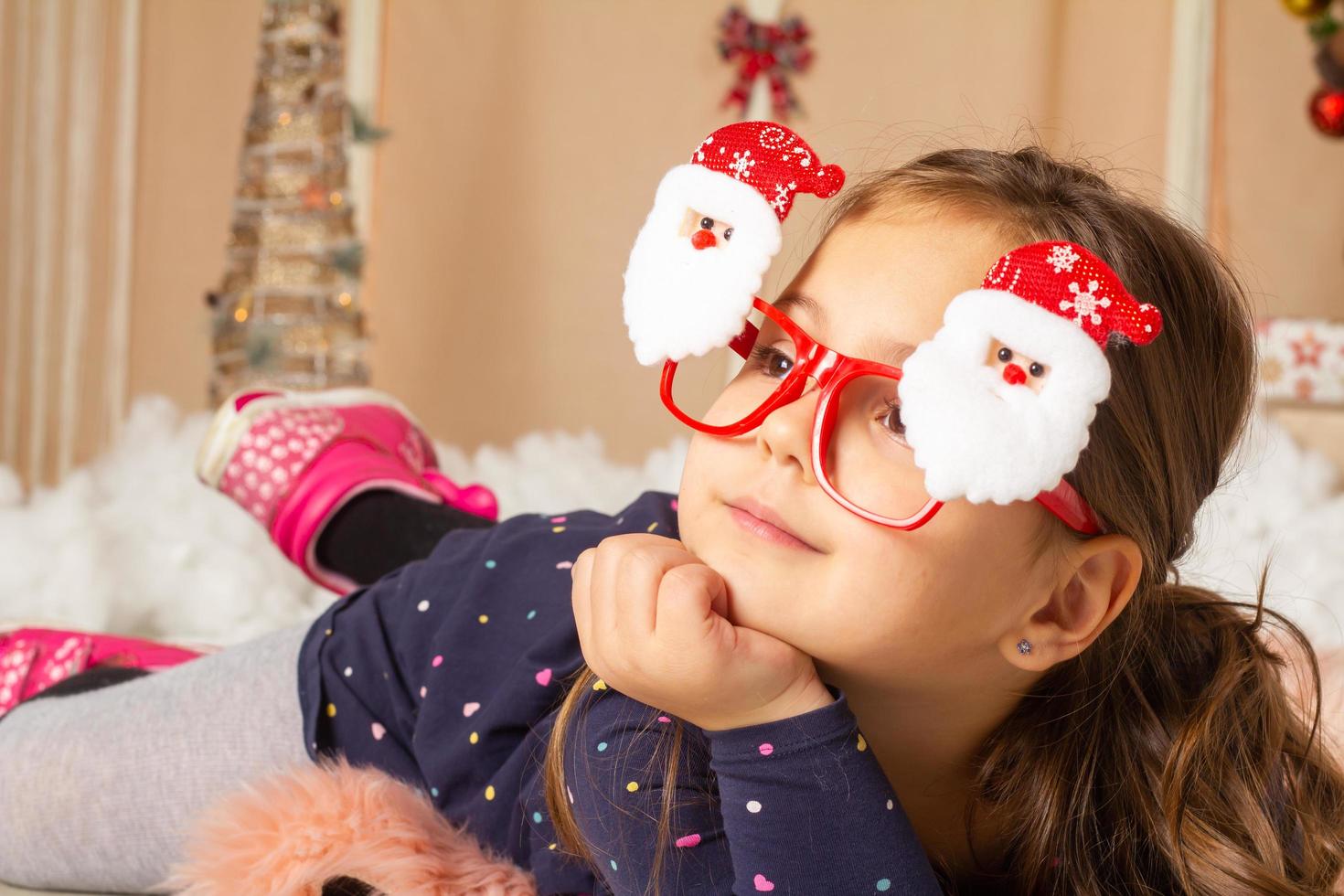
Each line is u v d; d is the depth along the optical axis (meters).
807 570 0.62
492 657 0.77
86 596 1.29
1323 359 2.05
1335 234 2.66
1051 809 0.71
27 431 2.03
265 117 1.75
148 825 0.81
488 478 1.81
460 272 2.52
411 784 0.78
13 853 0.82
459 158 2.51
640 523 0.81
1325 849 0.75
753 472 0.63
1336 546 1.48
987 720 0.70
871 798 0.64
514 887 0.71
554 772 0.69
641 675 0.63
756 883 0.64
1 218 1.99
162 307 2.20
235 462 1.12
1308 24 2.59
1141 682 0.75
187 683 0.84
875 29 2.62
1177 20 2.62
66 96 2.05
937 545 0.62
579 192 2.55
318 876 0.71
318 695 0.81
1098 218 0.68
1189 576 0.88
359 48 2.34
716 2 2.58
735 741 0.63
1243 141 2.66
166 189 2.20
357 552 1.09
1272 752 0.76
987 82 2.64
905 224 0.66
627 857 0.66
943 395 0.59
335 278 1.74
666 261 0.65
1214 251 0.74
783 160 0.65
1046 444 0.59
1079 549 0.66
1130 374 0.67
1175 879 0.73
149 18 2.18
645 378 2.56
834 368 0.62
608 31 2.55
